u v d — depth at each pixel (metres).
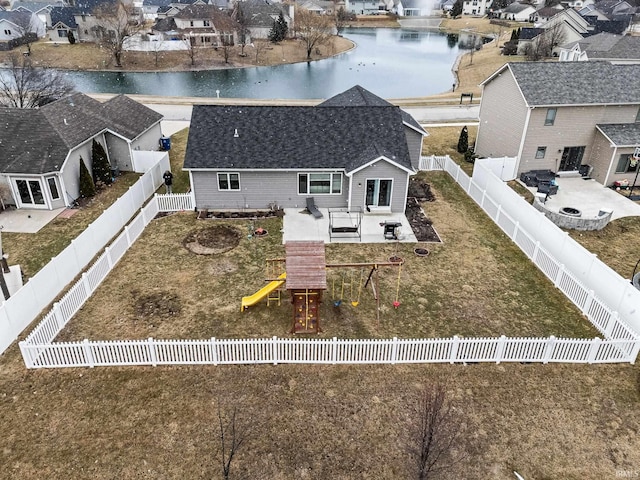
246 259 21.58
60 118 28.23
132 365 15.38
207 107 26.77
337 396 14.41
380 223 23.16
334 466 12.47
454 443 13.02
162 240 23.08
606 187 29.55
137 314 17.83
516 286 19.98
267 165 24.80
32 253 21.86
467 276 20.61
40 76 47.44
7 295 17.38
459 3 151.12
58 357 15.05
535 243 21.36
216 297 18.89
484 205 26.50
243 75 76.62
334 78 75.38
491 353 15.66
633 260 21.86
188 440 13.00
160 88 66.88
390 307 18.50
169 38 87.50
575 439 13.27
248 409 13.93
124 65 78.75
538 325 17.67
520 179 30.84
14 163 25.16
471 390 14.70
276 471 12.30
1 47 82.31
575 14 76.69
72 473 12.12
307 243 17.34
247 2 104.50
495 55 78.06
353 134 26.12
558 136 30.02
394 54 97.06
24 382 14.65
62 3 121.56
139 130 32.47
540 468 12.50
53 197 25.98
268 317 17.81
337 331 17.16
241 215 25.61
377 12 157.12
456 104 51.09
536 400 14.41
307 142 25.75
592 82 29.98
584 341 15.41
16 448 12.69
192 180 25.19
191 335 16.80
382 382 14.93
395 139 26.08
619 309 17.61
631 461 12.71
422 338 16.89
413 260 21.70
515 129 30.55
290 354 15.45
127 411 13.78
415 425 13.52
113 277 20.05
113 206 23.11
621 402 14.40
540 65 30.38
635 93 29.67
